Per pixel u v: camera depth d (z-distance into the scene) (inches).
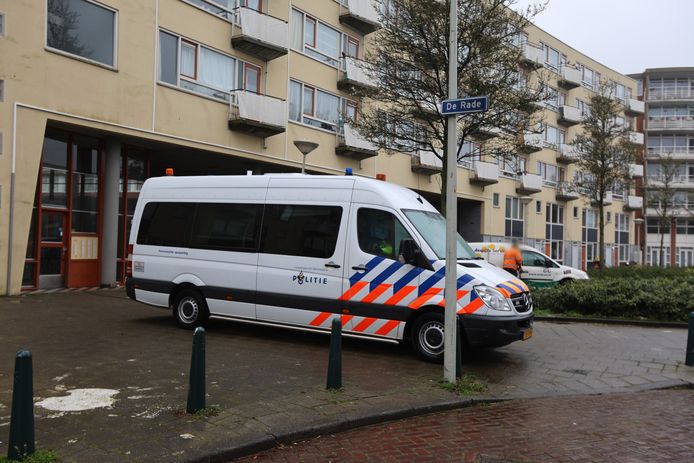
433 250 314.5
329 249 337.7
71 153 596.1
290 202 356.2
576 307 536.7
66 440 177.2
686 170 2421.3
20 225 509.0
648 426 221.3
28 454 158.4
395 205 327.0
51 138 578.6
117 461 162.7
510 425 218.8
